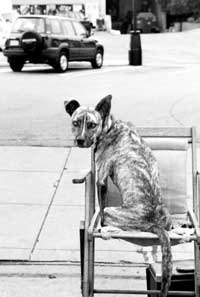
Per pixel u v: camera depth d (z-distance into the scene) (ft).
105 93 64.64
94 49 94.99
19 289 20.68
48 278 21.49
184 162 20.48
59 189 31.07
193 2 221.87
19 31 88.43
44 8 182.60
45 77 82.79
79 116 17.95
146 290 18.89
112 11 233.14
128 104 56.70
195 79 78.38
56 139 41.63
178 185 20.35
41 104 57.72
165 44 150.92
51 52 86.74
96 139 18.22
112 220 17.58
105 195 18.42
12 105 57.31
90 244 17.49
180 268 18.13
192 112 52.01
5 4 132.77
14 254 23.18
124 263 22.59
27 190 30.89
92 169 19.49
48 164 35.65
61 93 65.26
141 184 17.25
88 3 189.98
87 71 91.25
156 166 18.03
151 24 214.69
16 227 25.84
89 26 103.81
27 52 87.20
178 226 19.06
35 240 24.50
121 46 143.64
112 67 97.66
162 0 225.15
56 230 25.50
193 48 140.56
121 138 18.03
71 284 21.03
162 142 20.62
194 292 17.44
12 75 86.38
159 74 85.46
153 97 61.36
